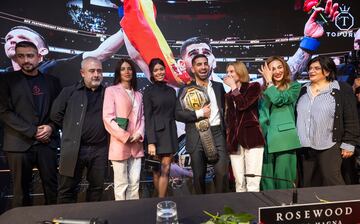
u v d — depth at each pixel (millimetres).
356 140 2404
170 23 3393
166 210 1084
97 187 2457
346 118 2408
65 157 2355
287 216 1053
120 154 2412
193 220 1217
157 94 2549
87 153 2402
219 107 2557
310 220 1063
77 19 3203
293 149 2465
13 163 2408
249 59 3506
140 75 3373
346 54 3627
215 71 3473
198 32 3432
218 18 3445
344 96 2414
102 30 3271
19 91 2393
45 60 3150
